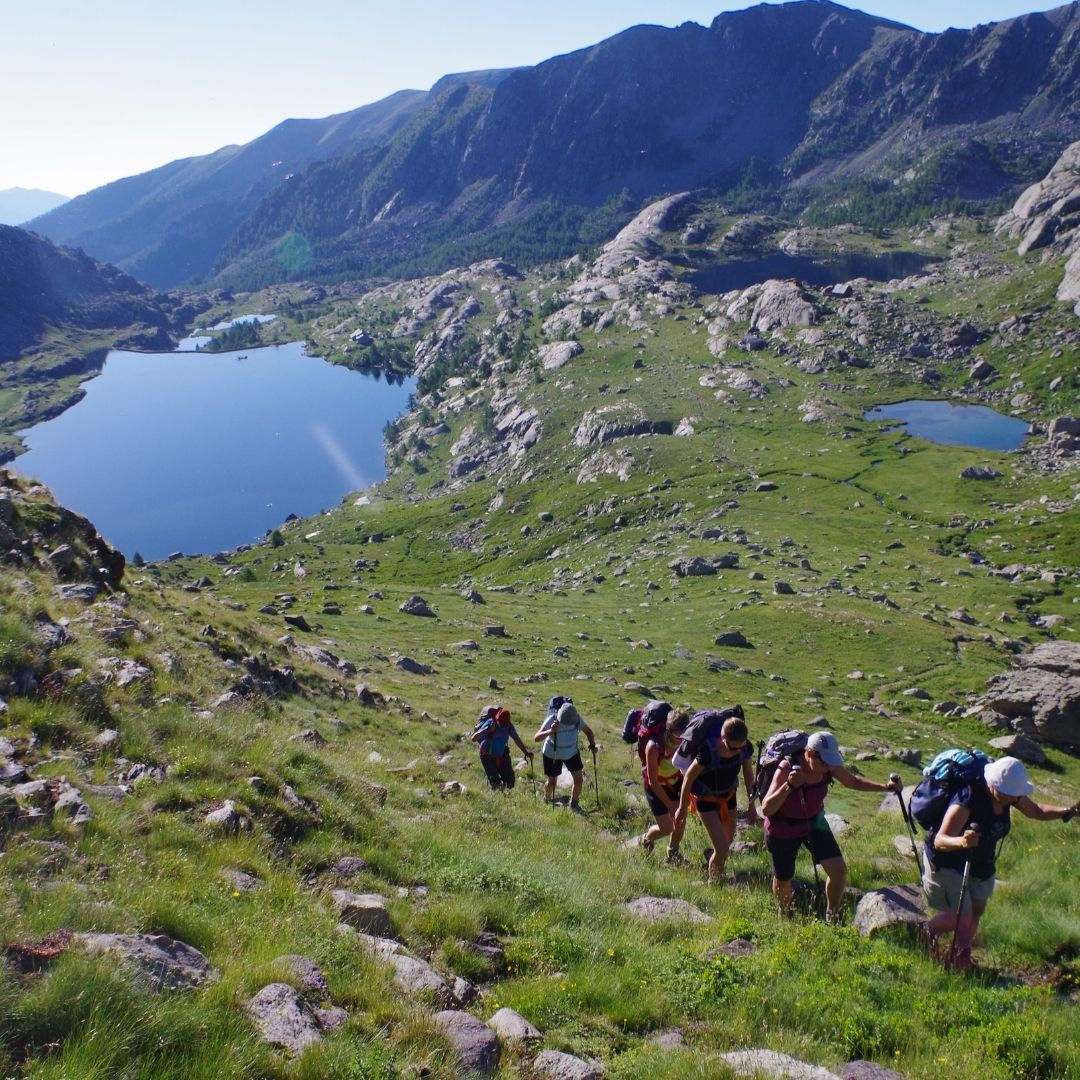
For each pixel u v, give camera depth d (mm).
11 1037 5234
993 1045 6750
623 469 176750
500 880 10703
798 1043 6926
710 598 78000
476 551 169125
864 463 153250
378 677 36094
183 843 9352
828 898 10500
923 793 9125
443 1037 6480
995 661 59656
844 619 66750
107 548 26250
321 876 10000
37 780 9586
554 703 18578
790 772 10336
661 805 14023
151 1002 5785
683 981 8086
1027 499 126250
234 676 20219
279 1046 5918
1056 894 10500
